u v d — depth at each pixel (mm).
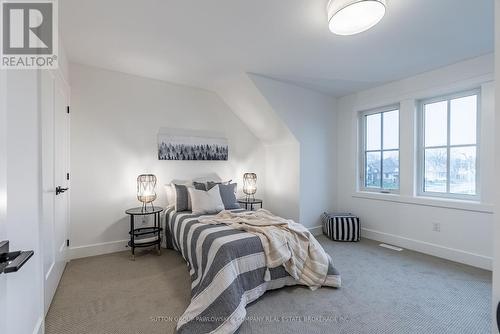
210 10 1935
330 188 4207
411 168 3271
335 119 4266
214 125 3938
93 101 3021
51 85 1944
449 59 2768
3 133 952
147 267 2643
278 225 2393
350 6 1702
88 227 2980
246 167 4246
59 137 2268
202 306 1703
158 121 3463
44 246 1689
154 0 1816
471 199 2824
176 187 3254
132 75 3273
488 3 1823
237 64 2971
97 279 2359
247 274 1935
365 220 3848
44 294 1662
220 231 2209
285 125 3688
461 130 2912
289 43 2449
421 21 2051
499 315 894
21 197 1244
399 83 3410
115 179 3154
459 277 2428
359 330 1653
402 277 2430
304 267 2248
